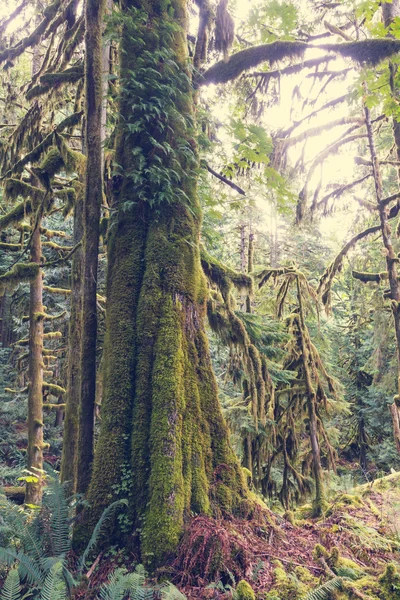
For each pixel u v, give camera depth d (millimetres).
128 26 5121
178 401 4383
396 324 8938
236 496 4441
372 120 9719
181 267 4969
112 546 3922
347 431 15438
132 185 5117
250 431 8023
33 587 3283
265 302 9125
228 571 3609
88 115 4961
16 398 15000
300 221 10242
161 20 5426
